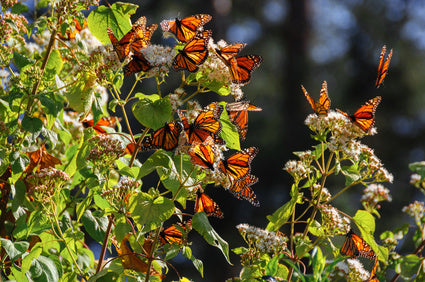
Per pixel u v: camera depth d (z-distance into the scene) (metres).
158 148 3.22
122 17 3.34
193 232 8.27
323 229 3.31
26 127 3.30
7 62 3.34
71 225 3.34
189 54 3.24
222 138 3.31
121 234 3.24
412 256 3.23
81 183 3.33
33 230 3.28
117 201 3.25
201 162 3.20
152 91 8.51
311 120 3.32
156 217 3.21
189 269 8.36
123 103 3.26
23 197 3.33
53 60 3.38
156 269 3.33
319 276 3.26
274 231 3.38
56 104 3.34
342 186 8.41
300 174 3.33
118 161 3.35
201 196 3.30
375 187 3.28
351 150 3.29
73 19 3.38
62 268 3.28
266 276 3.29
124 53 3.23
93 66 3.28
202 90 3.28
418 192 9.01
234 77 3.27
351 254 3.33
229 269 8.38
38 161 3.38
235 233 8.71
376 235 8.33
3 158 3.31
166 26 3.27
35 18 3.41
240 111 3.31
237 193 3.28
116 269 3.30
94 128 3.45
